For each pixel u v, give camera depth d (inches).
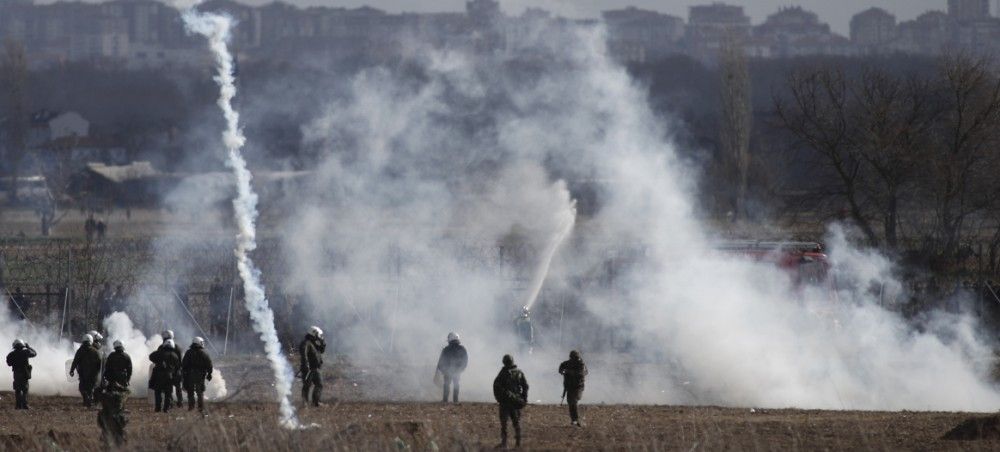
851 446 3747.5
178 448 3703.3
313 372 4867.1
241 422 4126.5
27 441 3833.7
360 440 3688.5
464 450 3666.3
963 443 3720.5
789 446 3747.5
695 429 4065.0
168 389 4717.0
